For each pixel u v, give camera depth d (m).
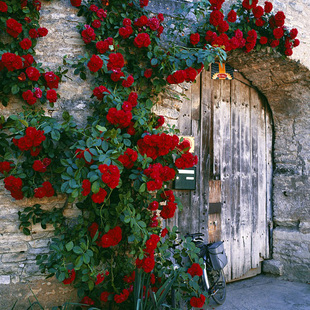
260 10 3.43
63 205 2.74
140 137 2.72
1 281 2.58
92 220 2.56
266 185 4.71
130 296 2.71
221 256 3.45
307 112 4.46
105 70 2.67
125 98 2.80
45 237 2.71
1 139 2.50
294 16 4.02
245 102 4.47
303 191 4.47
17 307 2.60
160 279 2.84
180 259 2.89
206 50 2.93
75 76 2.85
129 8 2.98
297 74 4.07
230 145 4.23
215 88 4.10
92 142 2.31
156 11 3.21
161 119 2.89
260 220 4.58
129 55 2.94
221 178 4.09
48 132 2.48
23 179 2.54
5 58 2.34
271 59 3.87
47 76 2.56
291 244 4.49
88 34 2.71
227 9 3.64
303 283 4.28
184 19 3.17
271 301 3.61
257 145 4.61
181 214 3.65
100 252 2.70
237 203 4.29
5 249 2.61
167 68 3.03
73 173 2.26
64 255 2.48
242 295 3.79
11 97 2.65
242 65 4.09
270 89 4.46
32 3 2.65
